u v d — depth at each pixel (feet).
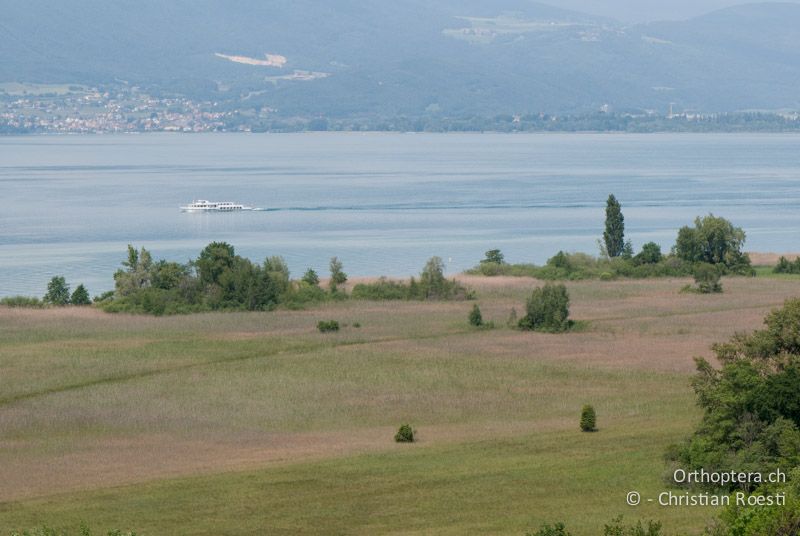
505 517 361.71
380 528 354.74
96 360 628.69
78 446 466.29
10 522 363.56
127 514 371.97
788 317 464.24
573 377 588.91
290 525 358.84
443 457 439.63
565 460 431.02
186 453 454.81
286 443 469.98
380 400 543.39
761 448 394.11
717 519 322.96
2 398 546.67
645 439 459.32
